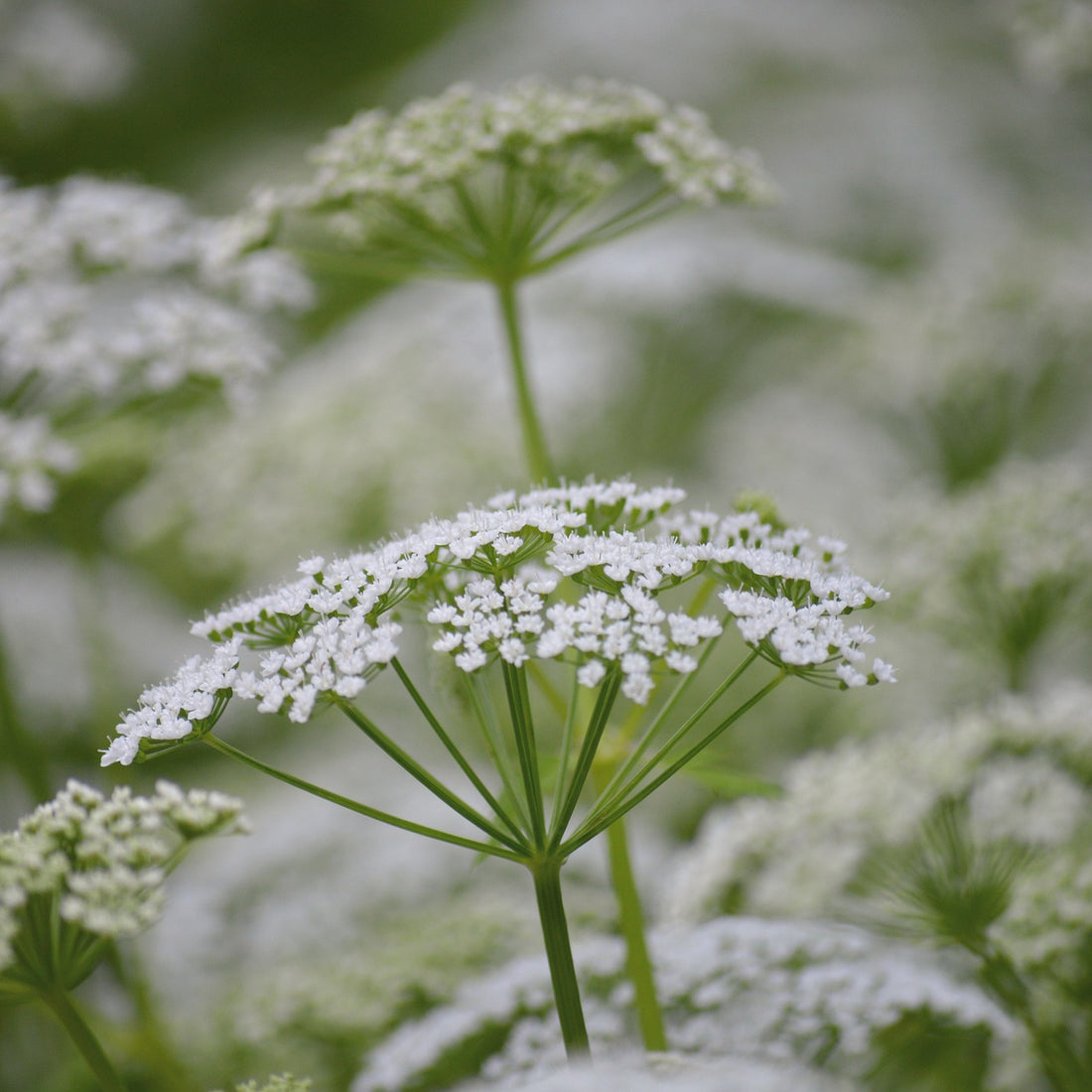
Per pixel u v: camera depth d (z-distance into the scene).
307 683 2.70
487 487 7.60
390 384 7.94
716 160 4.83
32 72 10.07
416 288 10.38
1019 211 10.89
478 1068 4.13
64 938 2.72
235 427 7.98
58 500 6.41
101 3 12.27
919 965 4.18
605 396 8.41
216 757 8.44
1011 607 5.95
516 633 2.66
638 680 2.48
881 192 10.92
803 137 11.27
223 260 4.98
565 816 2.66
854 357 8.70
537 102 4.71
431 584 2.91
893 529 6.50
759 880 4.45
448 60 12.38
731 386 9.03
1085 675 6.83
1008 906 3.99
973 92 11.73
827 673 2.63
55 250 5.33
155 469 8.12
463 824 6.83
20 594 8.30
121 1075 5.09
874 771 4.38
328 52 13.17
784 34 12.05
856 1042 3.63
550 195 4.80
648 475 8.30
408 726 8.09
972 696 6.54
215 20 12.90
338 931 5.89
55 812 2.69
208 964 5.86
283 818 7.19
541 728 6.96
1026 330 8.27
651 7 12.17
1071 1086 3.73
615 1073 2.32
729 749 7.10
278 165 11.78
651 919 5.69
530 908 5.53
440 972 5.14
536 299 9.02
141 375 5.61
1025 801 4.22
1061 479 6.12
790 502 8.33
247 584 8.07
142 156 11.66
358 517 7.46
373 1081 4.12
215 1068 5.02
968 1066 4.16
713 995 3.88
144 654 8.34
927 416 8.34
